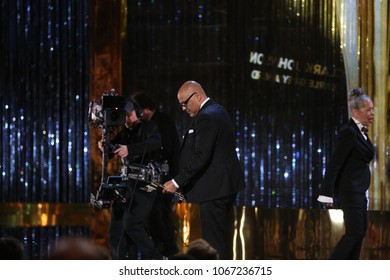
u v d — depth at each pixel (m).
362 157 11.56
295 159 17.73
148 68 17.50
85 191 17.45
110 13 17.38
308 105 17.80
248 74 17.56
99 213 17.33
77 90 17.45
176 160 13.42
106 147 11.82
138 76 17.50
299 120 17.77
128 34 17.50
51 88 17.50
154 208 13.22
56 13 17.45
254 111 17.61
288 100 17.73
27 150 17.58
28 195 17.59
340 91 17.86
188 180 10.93
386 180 17.39
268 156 17.66
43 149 17.56
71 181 17.50
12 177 17.62
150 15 17.44
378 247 14.66
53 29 17.45
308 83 17.78
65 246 5.25
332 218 14.94
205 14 17.41
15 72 17.55
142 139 12.25
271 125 17.69
